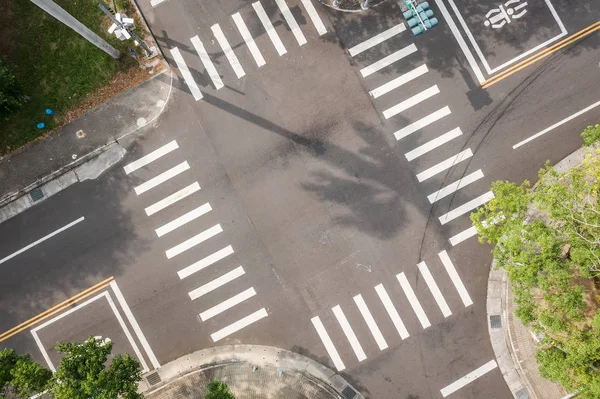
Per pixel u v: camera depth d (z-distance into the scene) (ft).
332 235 84.28
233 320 84.64
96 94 86.07
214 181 85.25
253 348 84.33
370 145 84.33
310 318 83.97
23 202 86.38
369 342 83.46
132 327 85.25
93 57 85.66
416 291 83.41
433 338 82.94
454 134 84.07
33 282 86.02
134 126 85.97
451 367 82.64
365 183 84.28
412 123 84.28
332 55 84.89
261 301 84.53
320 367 83.51
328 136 84.64
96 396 62.54
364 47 84.79
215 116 85.56
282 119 84.99
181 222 85.30
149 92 86.07
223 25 85.61
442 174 83.97
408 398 82.69
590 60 83.87
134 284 85.40
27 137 86.38
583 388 65.05
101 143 86.17
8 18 86.48
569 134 83.51
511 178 83.56
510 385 81.82
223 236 84.94
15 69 85.87
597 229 64.44
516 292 69.21
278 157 84.94
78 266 85.87
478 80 84.28
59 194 86.28
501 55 84.28
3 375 64.64
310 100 84.94
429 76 84.38
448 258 83.35
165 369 84.48
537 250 75.51
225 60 85.56
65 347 66.18
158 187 85.61
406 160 84.23
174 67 85.97
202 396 83.97
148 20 86.28
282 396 83.30
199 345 84.84
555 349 67.87
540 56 84.17
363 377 83.20
